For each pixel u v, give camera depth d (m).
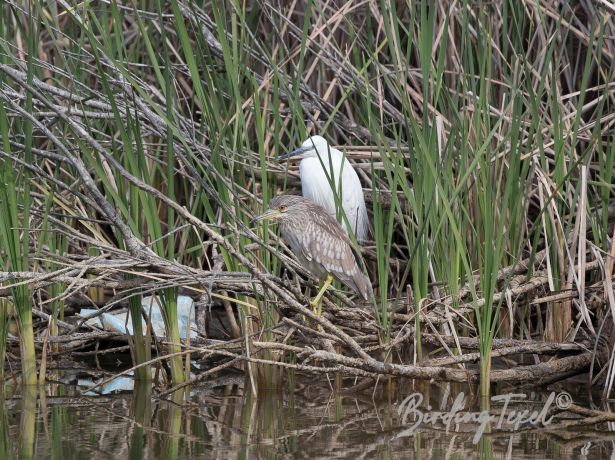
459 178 11.27
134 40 15.35
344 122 14.62
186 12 12.72
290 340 11.95
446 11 13.13
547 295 12.33
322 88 15.22
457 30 14.30
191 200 13.20
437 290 11.83
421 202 10.60
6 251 10.80
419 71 13.89
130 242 10.07
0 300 11.30
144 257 10.16
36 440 8.89
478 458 8.42
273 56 13.84
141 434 9.17
